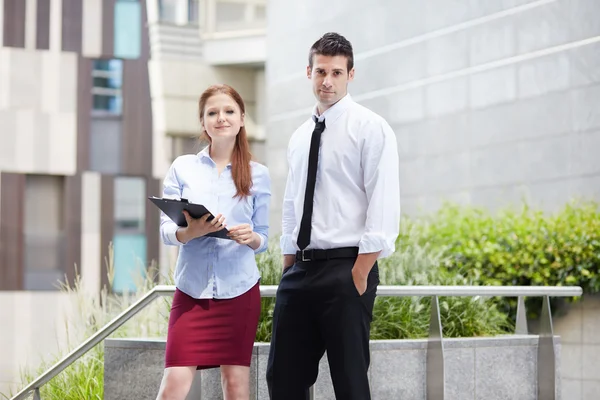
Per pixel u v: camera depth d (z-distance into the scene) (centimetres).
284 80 1212
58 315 1891
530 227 830
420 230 910
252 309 407
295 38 1191
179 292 405
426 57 985
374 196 380
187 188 408
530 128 865
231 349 400
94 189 1952
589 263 780
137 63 1984
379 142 384
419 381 514
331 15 1127
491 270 838
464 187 934
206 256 400
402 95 1018
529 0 870
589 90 811
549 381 555
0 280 1886
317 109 408
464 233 881
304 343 395
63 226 1941
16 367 1030
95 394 584
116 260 1956
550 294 552
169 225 401
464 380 529
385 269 588
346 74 397
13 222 1902
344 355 380
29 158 1917
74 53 1952
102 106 1970
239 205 408
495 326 612
